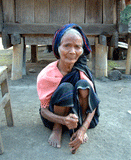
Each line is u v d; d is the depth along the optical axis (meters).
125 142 2.06
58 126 2.04
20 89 3.85
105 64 4.74
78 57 1.88
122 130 2.31
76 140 1.77
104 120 2.55
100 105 3.08
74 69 1.97
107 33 4.48
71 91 1.79
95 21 4.50
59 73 1.98
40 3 4.24
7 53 8.06
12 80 4.44
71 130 1.90
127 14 4.46
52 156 1.80
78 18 4.42
